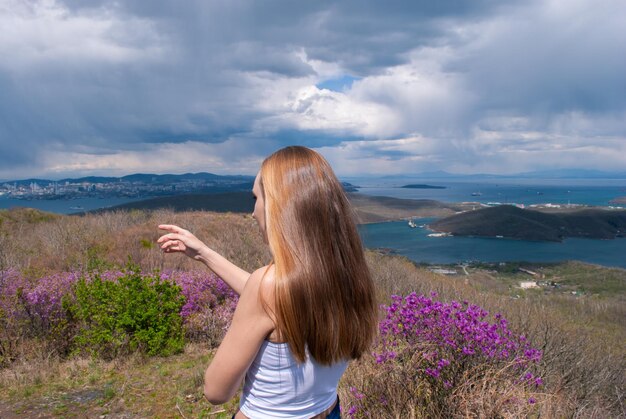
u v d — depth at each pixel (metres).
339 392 3.01
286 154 1.24
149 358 5.70
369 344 1.27
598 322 12.65
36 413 4.06
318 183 1.17
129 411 4.11
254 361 1.15
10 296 5.96
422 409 2.75
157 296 6.14
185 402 4.27
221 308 6.87
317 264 1.10
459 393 2.72
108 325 5.68
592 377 4.46
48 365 5.22
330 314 1.11
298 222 1.13
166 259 10.68
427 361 2.92
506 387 2.76
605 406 4.05
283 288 1.07
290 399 1.13
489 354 2.89
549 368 3.97
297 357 1.08
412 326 3.02
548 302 16.39
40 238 13.54
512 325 4.96
